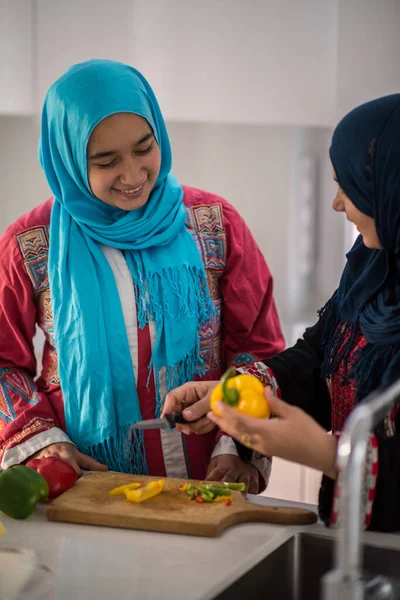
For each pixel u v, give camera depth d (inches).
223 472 63.2
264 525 52.4
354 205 49.6
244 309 70.9
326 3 115.0
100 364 66.2
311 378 60.1
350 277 56.5
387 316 50.6
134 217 68.4
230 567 46.3
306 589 49.8
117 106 62.9
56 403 69.4
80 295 66.7
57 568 46.3
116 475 60.7
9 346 69.7
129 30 111.4
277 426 44.6
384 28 116.3
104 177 64.4
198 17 112.9
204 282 69.3
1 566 43.8
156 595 42.8
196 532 50.6
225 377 46.6
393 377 49.9
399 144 46.4
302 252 132.0
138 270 67.9
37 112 111.7
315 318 134.1
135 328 67.3
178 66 113.7
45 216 70.9
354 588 33.5
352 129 48.6
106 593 43.1
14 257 69.0
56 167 68.6
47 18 109.4
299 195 129.8
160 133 69.6
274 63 115.6
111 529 52.2
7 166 116.3
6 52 108.7
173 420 55.2
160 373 67.5
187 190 73.5
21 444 65.3
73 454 64.4
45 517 54.6
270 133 126.1
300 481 108.3
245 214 128.8
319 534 49.7
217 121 116.3
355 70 117.1
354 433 33.4
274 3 114.0
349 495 33.4
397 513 47.9
